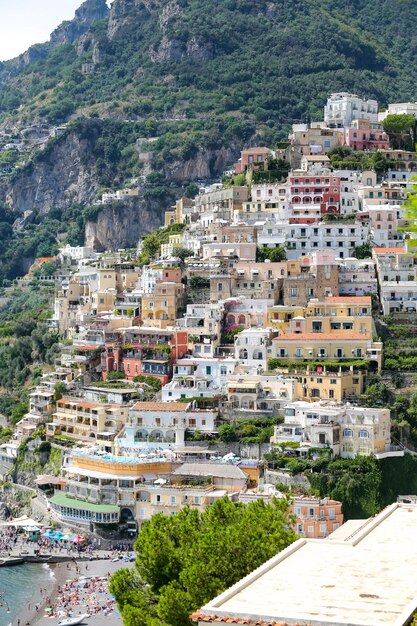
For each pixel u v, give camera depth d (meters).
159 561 153.00
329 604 91.38
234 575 139.62
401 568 99.00
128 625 146.50
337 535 159.12
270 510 160.00
